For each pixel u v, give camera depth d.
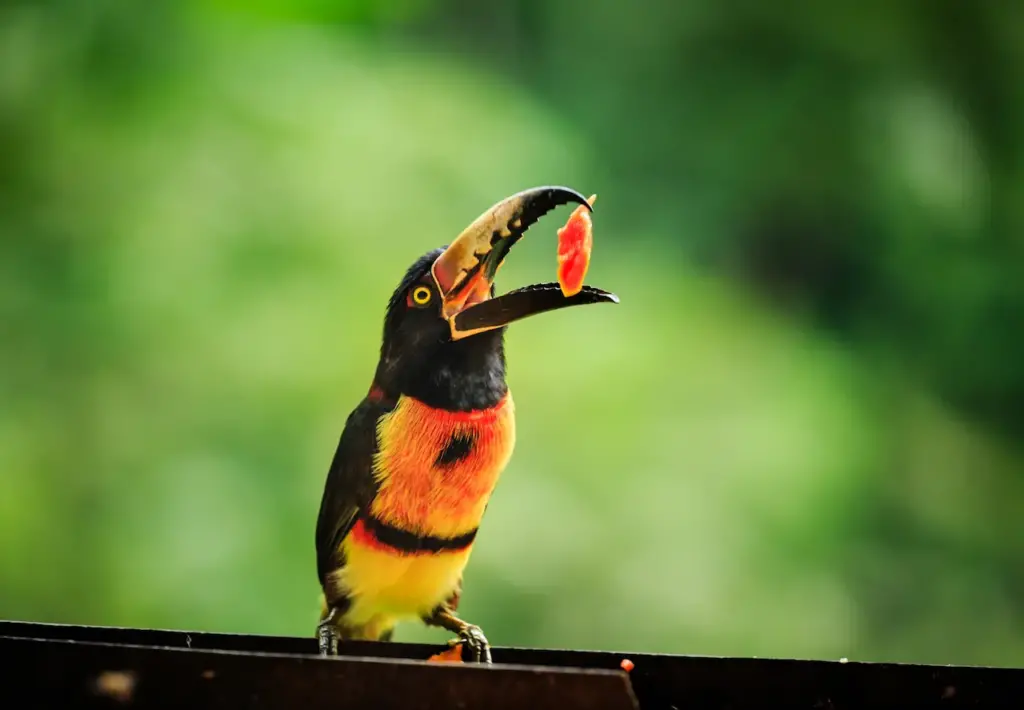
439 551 7.98
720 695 6.49
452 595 8.33
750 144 26.45
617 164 26.62
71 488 17.56
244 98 19.47
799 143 26.28
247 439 17.86
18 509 17.14
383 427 7.77
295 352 18.16
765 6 26.66
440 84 21.47
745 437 20.39
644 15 27.14
